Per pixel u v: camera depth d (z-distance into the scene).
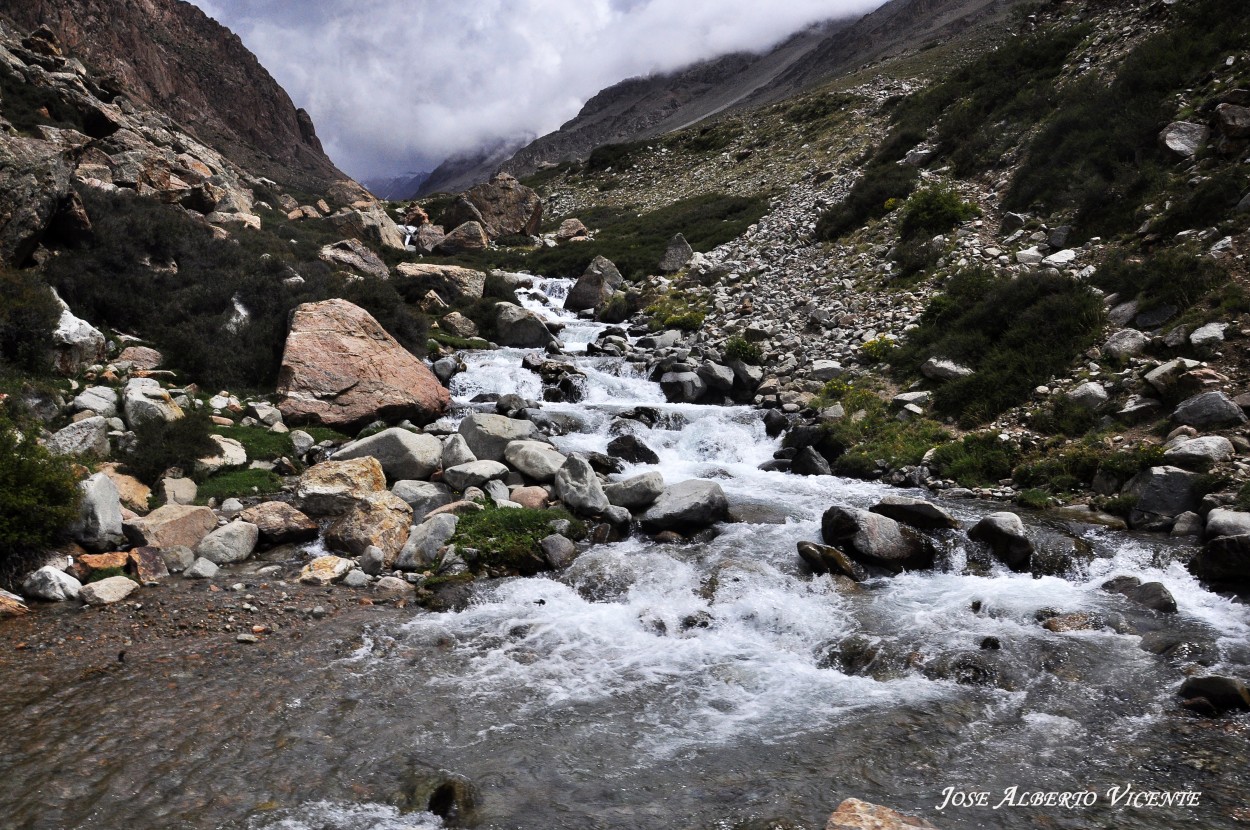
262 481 14.04
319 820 5.69
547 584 10.80
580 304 34.47
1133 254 18.88
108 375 16.05
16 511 10.25
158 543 11.16
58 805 5.76
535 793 6.06
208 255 24.00
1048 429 15.36
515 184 54.31
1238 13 23.83
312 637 9.09
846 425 17.86
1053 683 7.71
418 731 7.01
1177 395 13.99
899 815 5.31
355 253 33.47
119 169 30.25
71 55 69.62
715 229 41.91
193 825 5.59
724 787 6.10
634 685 7.99
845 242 29.78
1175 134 21.16
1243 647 8.23
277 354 19.38
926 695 7.63
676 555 11.56
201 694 7.61
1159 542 11.18
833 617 9.47
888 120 53.28
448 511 12.77
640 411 19.03
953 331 19.81
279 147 169.62
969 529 11.67
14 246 17.66
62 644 8.72
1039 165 25.28
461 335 27.70
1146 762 6.29
